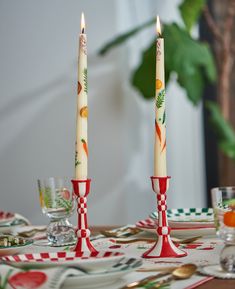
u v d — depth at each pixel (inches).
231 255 35.0
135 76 119.3
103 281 31.8
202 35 141.3
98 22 123.7
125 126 123.9
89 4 124.2
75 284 31.3
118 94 123.6
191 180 138.6
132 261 34.0
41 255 37.4
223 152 134.3
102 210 123.8
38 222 128.1
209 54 123.7
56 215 48.6
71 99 125.4
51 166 126.7
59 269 30.0
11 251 41.9
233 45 136.6
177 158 136.2
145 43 136.0
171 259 40.3
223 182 134.7
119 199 123.0
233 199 35.2
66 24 125.3
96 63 124.3
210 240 48.6
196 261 39.3
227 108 132.8
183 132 138.0
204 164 140.9
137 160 128.3
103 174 123.6
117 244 47.8
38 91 127.2
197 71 120.9
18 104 128.3
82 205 42.3
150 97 119.8
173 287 31.9
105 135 123.8
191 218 54.9
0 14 128.7
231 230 34.8
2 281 30.3
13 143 128.6
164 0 137.1
